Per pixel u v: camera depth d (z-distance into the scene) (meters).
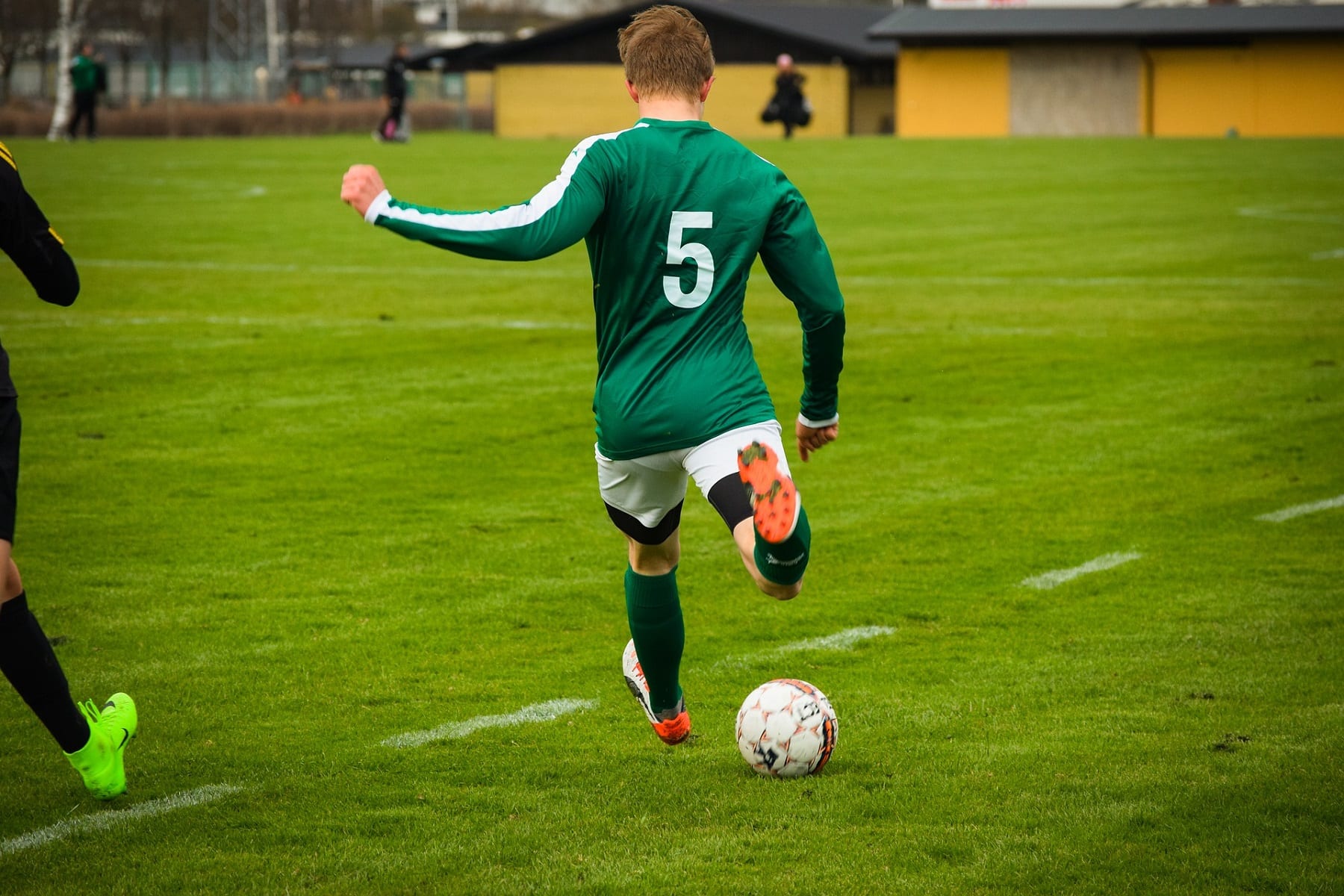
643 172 14.46
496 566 25.67
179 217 84.06
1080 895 13.80
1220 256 68.69
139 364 43.44
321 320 51.53
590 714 18.97
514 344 47.19
